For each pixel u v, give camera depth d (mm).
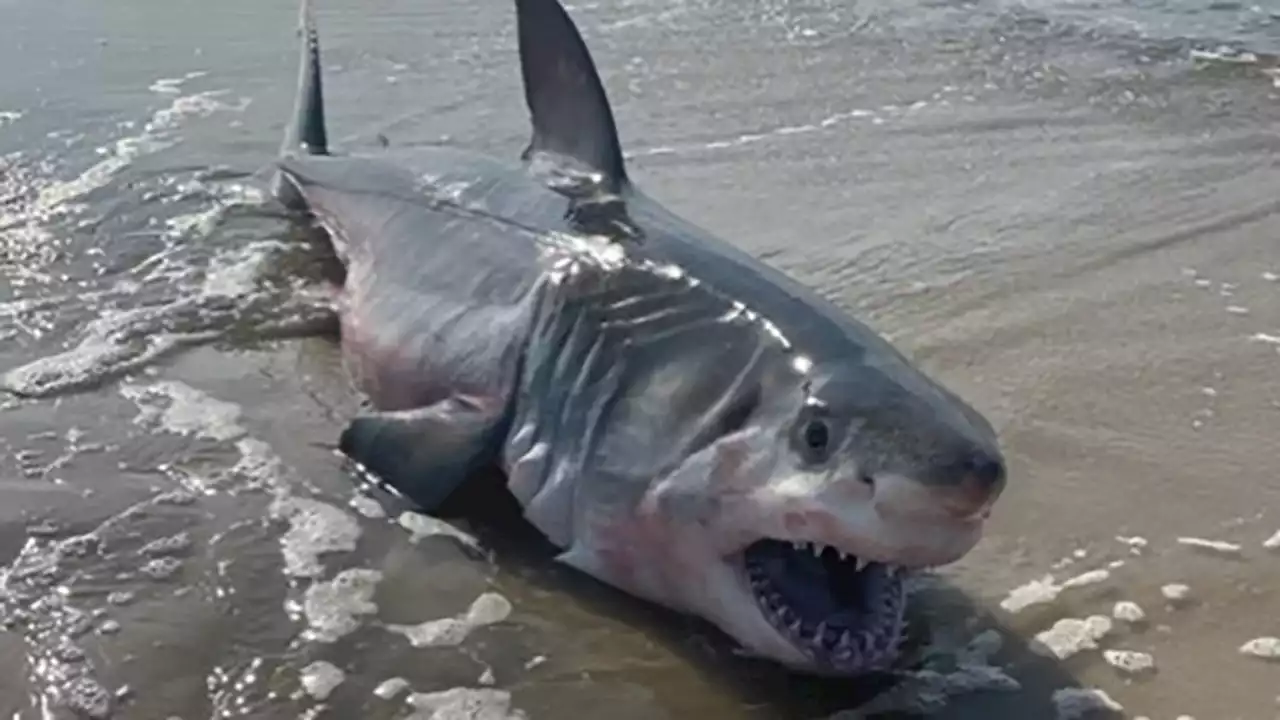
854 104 3189
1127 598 1587
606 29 3678
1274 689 1450
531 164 2045
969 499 1288
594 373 1627
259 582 1590
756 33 3658
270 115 3072
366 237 2160
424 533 1691
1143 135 3025
